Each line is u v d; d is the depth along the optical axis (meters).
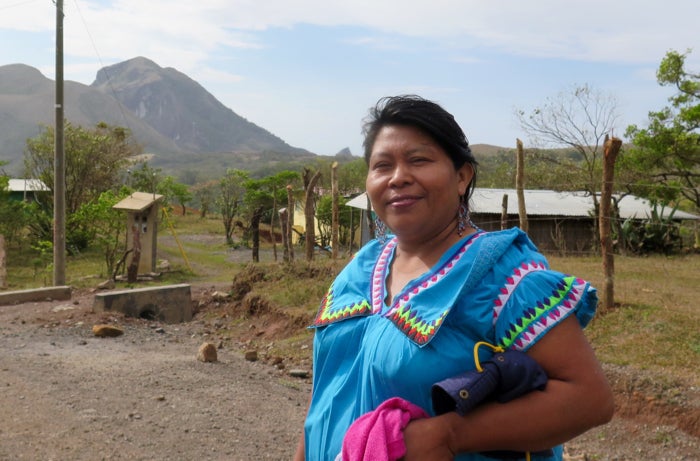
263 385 8.14
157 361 9.05
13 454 5.48
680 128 24.84
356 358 1.76
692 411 6.52
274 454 5.87
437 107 1.78
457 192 1.81
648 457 6.23
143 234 21.64
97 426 6.22
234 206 37.41
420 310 1.65
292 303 12.84
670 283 12.50
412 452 1.50
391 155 1.78
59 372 8.11
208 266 25.66
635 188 25.67
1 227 27.88
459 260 1.67
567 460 6.05
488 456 1.59
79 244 26.94
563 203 25.16
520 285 1.60
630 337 8.34
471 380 1.49
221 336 12.15
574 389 1.52
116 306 13.18
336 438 1.75
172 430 6.25
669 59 24.66
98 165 32.91
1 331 11.24
